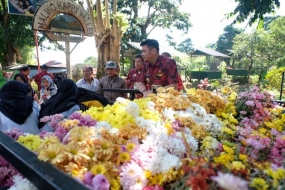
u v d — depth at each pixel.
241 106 2.63
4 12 19.47
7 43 20.86
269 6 4.19
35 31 7.08
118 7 27.09
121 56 26.77
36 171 0.74
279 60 19.05
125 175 1.10
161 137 1.30
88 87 4.92
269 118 2.32
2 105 2.17
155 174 1.13
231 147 1.36
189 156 1.25
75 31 7.46
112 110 1.88
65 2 7.12
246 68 26.86
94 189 0.97
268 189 1.01
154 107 2.10
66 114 2.23
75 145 1.11
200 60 37.84
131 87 4.95
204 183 0.71
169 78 3.12
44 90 5.57
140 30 29.56
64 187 0.64
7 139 1.03
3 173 1.30
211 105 2.49
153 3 27.47
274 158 1.50
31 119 2.22
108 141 1.19
